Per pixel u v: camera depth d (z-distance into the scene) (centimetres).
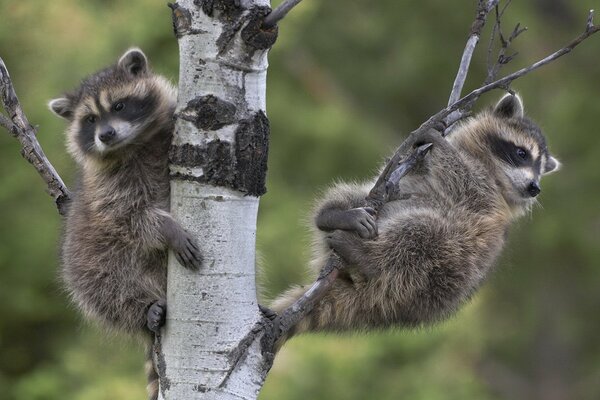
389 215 786
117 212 754
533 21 2039
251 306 602
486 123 902
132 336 766
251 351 597
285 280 1438
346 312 761
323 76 1867
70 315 1414
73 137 843
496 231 808
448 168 801
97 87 838
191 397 592
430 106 2145
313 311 755
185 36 599
